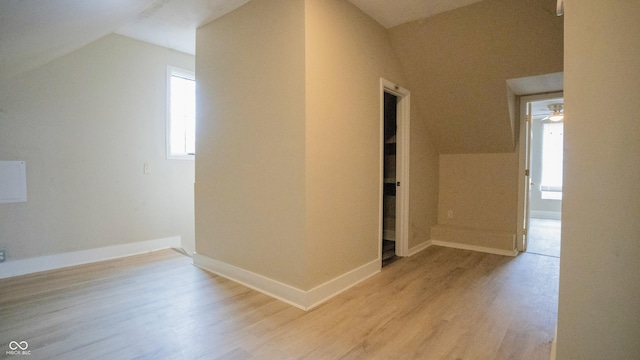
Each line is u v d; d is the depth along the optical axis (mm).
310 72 2293
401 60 3484
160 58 3846
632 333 1246
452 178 4441
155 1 2568
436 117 4004
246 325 2039
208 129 3102
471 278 2973
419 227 4047
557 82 3318
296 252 2361
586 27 1288
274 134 2484
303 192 2301
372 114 3010
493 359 1697
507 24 2789
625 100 1229
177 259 3477
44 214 3068
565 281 1363
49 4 1723
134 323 2043
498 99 3461
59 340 1827
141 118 3709
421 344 1839
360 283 2828
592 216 1301
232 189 2861
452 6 2770
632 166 1225
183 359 1665
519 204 3943
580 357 1345
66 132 3184
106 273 3000
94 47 3338
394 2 2693
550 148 6883
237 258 2838
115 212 3531
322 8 2396
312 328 2012
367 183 2959
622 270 1256
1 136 2836
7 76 2797
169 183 3971
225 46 2896
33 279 2818
